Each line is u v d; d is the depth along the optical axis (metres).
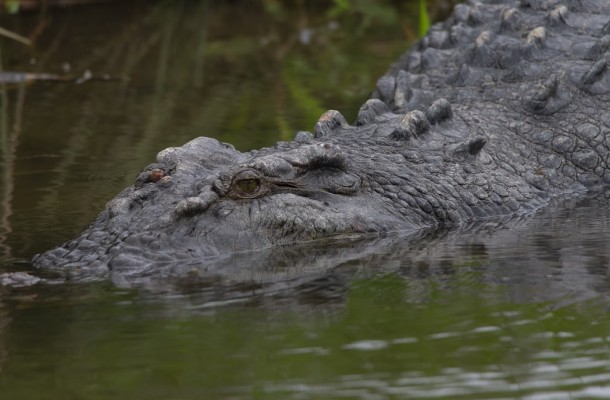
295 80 31.73
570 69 23.66
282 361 12.23
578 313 13.75
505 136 21.78
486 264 16.25
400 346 12.64
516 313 13.79
